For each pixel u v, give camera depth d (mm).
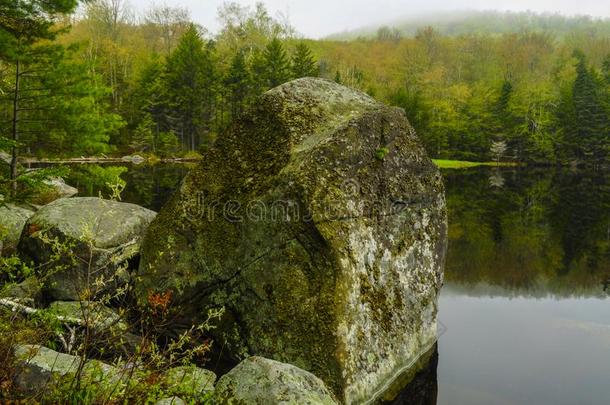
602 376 5930
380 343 5582
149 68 50781
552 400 5320
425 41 95938
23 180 5852
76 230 6641
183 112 50469
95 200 7578
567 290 9617
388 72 84438
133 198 18984
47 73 12641
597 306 8633
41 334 3955
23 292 6059
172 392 3348
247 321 5465
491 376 5910
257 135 6031
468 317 8000
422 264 6520
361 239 5527
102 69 54281
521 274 10805
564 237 14938
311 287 5195
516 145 61375
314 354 5059
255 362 4043
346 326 5102
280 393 3744
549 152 58062
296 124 5930
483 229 16125
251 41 70688
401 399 5395
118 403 2979
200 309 5777
